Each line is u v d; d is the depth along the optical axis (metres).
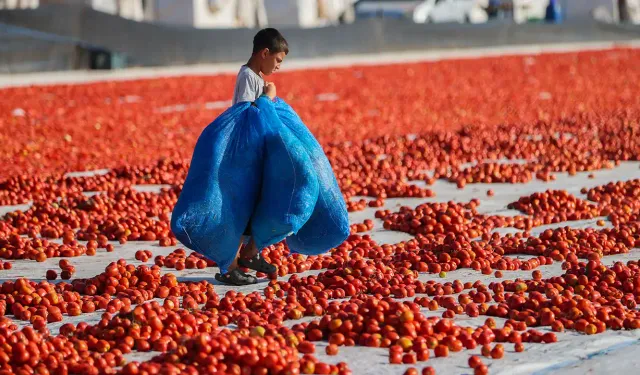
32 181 20.91
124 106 41.12
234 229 12.56
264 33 12.81
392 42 74.38
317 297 12.35
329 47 70.75
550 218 17.88
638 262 14.02
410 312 10.72
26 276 14.20
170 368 9.20
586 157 25.17
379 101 43.41
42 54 56.78
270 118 12.55
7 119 35.00
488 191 20.86
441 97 44.81
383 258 14.59
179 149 29.02
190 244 12.52
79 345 10.23
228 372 9.37
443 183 22.50
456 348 10.41
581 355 10.36
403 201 20.34
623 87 47.31
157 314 10.95
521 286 12.70
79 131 32.34
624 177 22.69
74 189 20.97
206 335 9.73
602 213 18.38
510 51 76.19
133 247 16.27
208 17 75.06
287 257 14.67
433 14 93.56
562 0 91.81
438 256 14.84
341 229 12.85
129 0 72.25
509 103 41.47
